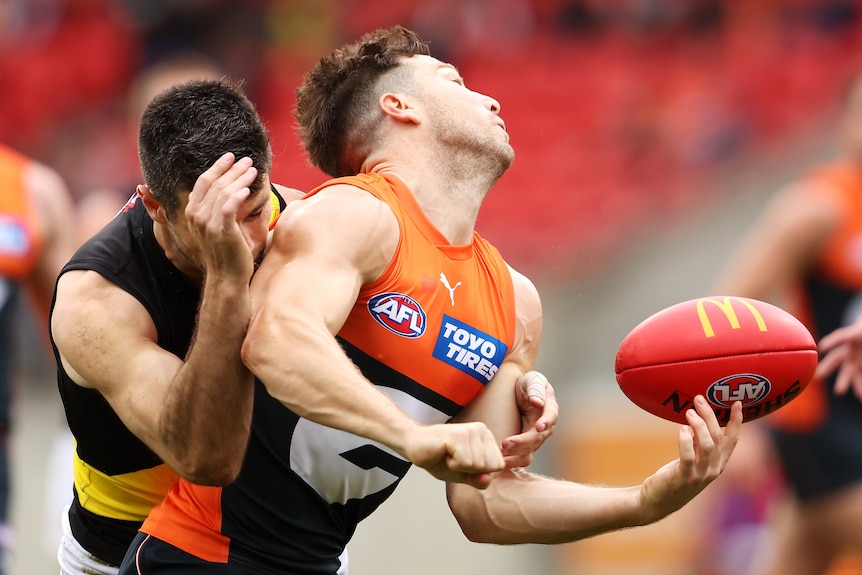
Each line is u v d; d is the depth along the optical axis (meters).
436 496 33.19
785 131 53.19
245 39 60.28
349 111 12.84
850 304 22.30
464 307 12.16
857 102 22.64
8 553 19.00
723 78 56.78
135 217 12.23
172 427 10.84
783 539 22.72
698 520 32.03
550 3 60.84
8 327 19.75
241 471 12.03
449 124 12.38
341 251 10.98
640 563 32.75
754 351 11.67
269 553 12.20
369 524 33.38
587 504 12.38
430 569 32.94
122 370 11.38
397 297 11.66
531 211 51.69
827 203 22.19
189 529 12.14
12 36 65.19
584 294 44.25
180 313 12.05
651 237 48.34
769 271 22.55
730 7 59.88
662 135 53.88
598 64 58.84
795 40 58.16
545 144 56.09
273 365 10.18
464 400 12.52
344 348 11.71
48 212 20.55
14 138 62.62
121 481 12.88
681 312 12.00
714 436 11.33
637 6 60.41
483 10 60.88
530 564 32.94
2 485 19.03
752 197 48.75
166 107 11.25
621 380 12.09
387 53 12.91
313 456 12.03
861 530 21.70
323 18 61.47
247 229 11.07
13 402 19.77
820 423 21.89
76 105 61.84
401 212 11.86
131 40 61.75
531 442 11.95
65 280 12.04
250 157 11.10
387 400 10.08
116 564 13.41
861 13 58.38
